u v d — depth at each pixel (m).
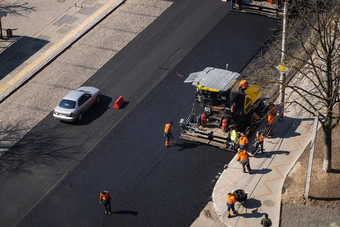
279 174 30.73
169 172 31.81
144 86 39.56
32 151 34.25
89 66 42.34
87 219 29.17
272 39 42.91
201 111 36.28
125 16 48.34
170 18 47.38
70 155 33.75
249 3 47.44
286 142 33.09
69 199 30.59
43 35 46.47
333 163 30.97
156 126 35.59
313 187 29.47
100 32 46.41
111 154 33.56
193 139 33.91
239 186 30.22
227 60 41.22
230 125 34.09
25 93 39.91
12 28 47.56
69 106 36.09
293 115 35.19
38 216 29.72
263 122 35.00
